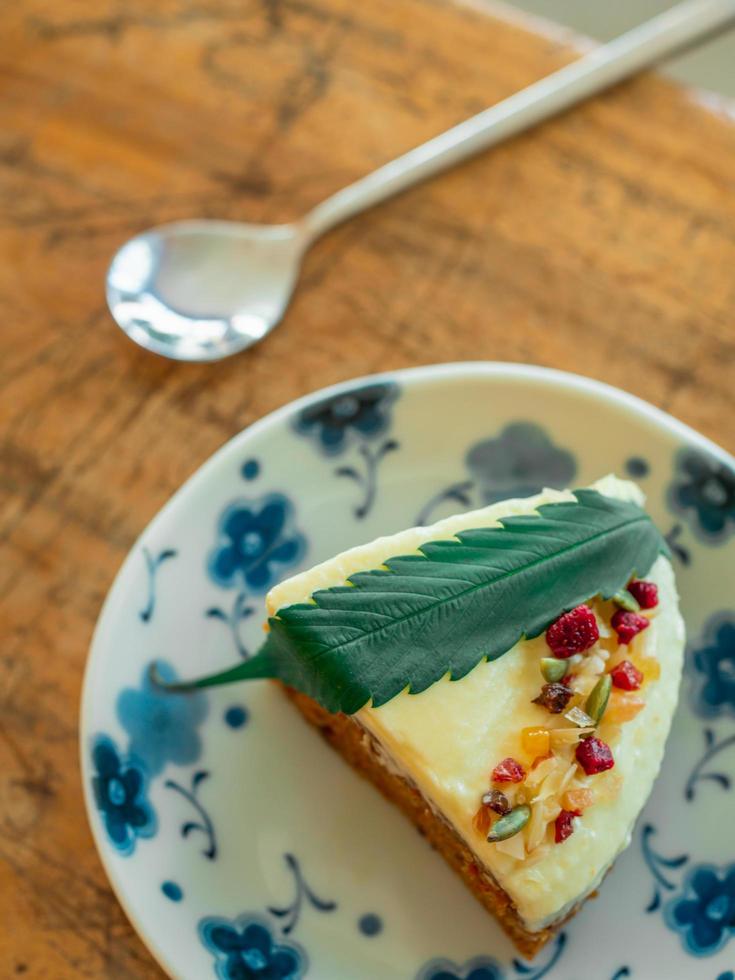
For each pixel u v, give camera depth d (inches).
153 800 11.7
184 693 12.1
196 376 13.4
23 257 13.9
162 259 13.8
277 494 12.7
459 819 10.7
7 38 14.7
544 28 14.9
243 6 14.9
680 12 14.4
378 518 12.8
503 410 12.8
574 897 10.7
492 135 14.2
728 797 11.8
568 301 13.7
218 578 12.4
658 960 11.3
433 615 11.0
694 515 12.4
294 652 11.1
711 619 12.3
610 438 12.7
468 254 13.9
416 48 14.7
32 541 12.8
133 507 12.9
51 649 12.4
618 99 14.5
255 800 11.9
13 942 11.5
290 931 11.4
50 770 12.0
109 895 11.6
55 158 14.3
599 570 11.4
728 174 14.2
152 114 14.5
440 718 10.9
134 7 14.9
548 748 10.8
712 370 13.4
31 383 13.4
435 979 11.3
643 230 14.0
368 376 13.4
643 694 11.3
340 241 13.9
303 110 14.5
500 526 11.5
